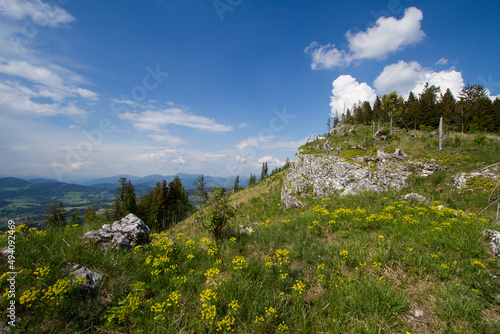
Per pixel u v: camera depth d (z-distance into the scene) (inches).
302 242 200.8
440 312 112.3
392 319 111.2
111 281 134.1
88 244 165.5
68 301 105.0
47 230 174.6
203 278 150.0
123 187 1167.6
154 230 231.5
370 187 470.3
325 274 147.8
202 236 238.1
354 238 202.7
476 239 177.3
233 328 102.3
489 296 120.8
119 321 102.9
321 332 104.3
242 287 127.3
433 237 184.5
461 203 357.4
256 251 195.0
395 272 149.8
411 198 350.3
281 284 134.6
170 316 110.9
